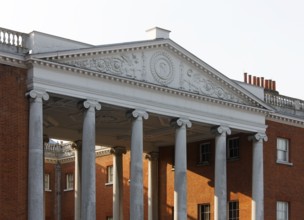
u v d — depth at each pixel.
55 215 69.19
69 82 41.03
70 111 47.62
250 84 53.03
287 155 55.12
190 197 55.88
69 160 69.69
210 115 48.84
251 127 51.75
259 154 51.97
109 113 48.38
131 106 44.06
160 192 58.34
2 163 38.16
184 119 47.06
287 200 54.06
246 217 51.78
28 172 38.97
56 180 69.94
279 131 54.62
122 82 43.56
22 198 38.56
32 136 39.06
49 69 40.16
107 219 64.12
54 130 53.19
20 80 39.47
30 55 39.00
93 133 41.69
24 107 39.44
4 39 39.22
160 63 45.97
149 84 44.69
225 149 49.50
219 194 48.62
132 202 43.44
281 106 55.19
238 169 53.19
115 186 56.91
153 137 56.44
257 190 51.16
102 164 65.75
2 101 38.62
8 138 38.56
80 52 41.12
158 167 58.94
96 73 42.00
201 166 55.41
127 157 62.41
